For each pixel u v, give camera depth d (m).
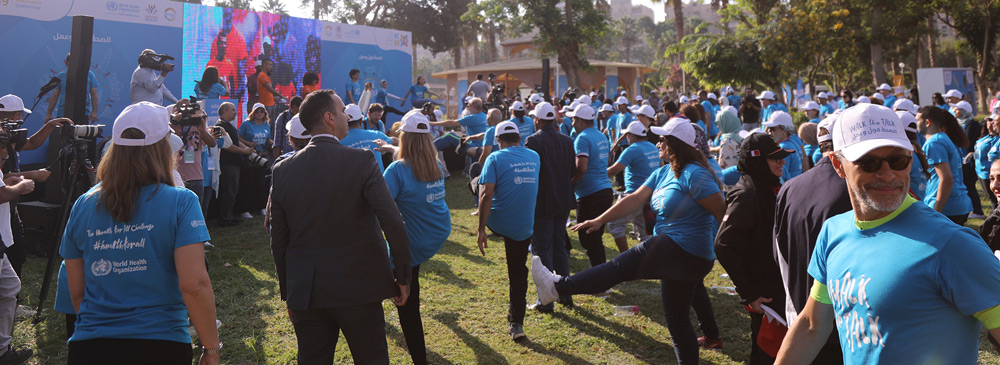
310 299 2.93
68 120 5.71
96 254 2.46
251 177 9.36
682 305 3.84
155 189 2.47
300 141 4.77
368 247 3.01
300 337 3.07
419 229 4.05
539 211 5.16
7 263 4.18
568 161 5.30
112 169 2.45
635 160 6.20
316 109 3.02
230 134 8.62
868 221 1.83
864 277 1.79
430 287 6.10
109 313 2.43
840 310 1.90
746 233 3.22
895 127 1.74
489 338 4.88
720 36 30.20
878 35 31.83
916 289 1.67
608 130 13.09
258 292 5.95
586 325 5.15
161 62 10.31
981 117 26.30
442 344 4.76
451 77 45.00
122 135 2.44
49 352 4.56
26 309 5.36
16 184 4.15
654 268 3.75
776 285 3.22
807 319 2.12
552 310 5.41
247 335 4.89
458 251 7.49
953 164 5.53
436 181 4.08
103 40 12.16
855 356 1.84
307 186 2.94
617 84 42.50
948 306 1.66
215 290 5.98
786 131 6.30
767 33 28.64
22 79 11.10
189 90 13.62
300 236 2.96
